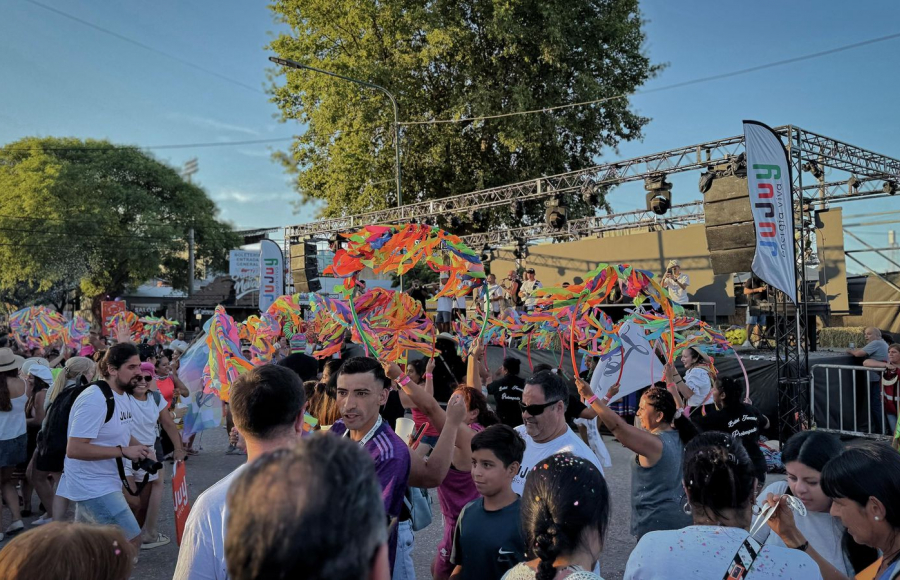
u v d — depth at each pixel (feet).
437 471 9.55
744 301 47.91
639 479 12.00
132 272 122.72
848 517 7.14
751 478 7.06
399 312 15.75
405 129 75.92
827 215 48.21
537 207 80.43
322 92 76.23
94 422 13.62
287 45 81.56
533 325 23.99
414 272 75.36
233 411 7.57
